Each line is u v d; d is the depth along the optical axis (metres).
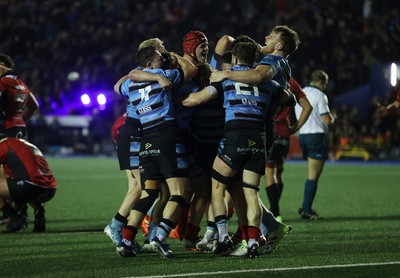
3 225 16.81
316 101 18.59
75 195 24.19
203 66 13.18
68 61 52.94
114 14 55.25
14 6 56.44
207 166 13.12
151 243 12.28
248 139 12.28
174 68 12.79
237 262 11.77
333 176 33.12
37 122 49.94
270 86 12.59
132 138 13.45
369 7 54.25
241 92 12.38
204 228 16.44
